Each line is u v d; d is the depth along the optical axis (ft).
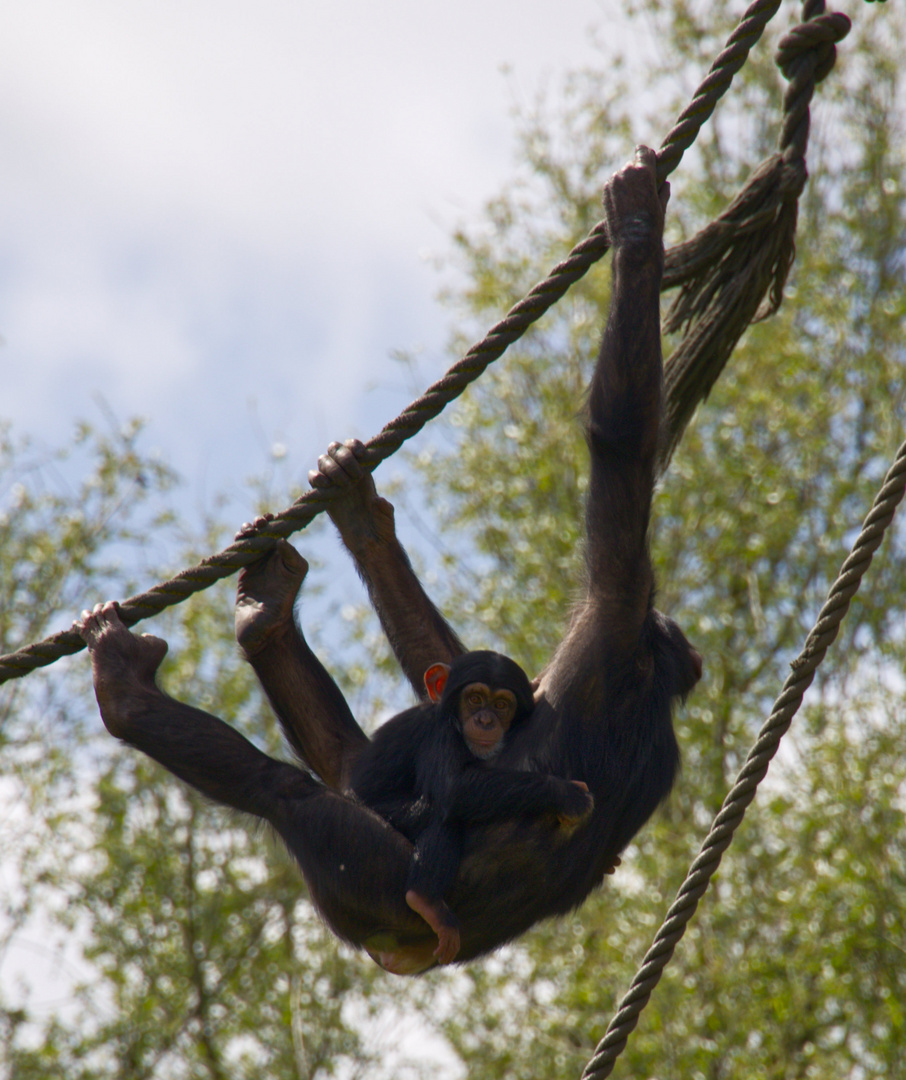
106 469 138.21
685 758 125.80
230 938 135.95
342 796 41.88
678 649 44.21
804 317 146.61
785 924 112.47
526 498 139.03
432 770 41.45
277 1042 130.93
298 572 47.01
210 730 43.45
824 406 134.21
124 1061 130.82
